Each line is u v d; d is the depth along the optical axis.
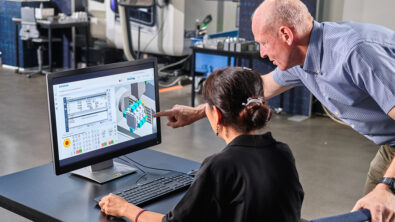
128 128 2.17
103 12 7.97
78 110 1.99
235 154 1.43
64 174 2.13
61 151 1.96
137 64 2.16
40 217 1.80
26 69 8.07
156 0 7.32
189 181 2.05
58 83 1.91
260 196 1.40
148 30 7.55
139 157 2.38
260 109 1.43
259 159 1.43
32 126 5.16
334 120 5.76
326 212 3.41
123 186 2.04
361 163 4.38
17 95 6.39
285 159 1.47
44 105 5.99
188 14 7.39
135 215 1.66
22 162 4.19
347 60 1.84
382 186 1.68
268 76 2.46
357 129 2.13
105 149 2.11
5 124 5.18
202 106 2.29
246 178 1.40
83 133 2.02
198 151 4.61
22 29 7.50
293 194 1.44
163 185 2.00
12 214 3.27
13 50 8.06
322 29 1.95
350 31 1.88
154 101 2.25
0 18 8.05
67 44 8.29
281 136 5.09
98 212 1.80
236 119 1.45
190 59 7.55
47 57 8.37
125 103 2.14
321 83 2.08
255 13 2.00
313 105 6.00
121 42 7.86
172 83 7.28
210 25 7.82
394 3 5.28
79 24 7.64
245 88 1.43
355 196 3.69
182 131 5.18
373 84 1.79
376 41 1.81
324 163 4.35
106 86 2.06
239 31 6.19
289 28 1.92
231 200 1.42
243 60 6.30
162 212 1.82
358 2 5.47
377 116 2.03
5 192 1.94
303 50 2.00
